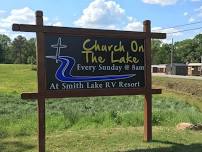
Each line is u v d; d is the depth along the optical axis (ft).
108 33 32.35
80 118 49.08
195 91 163.22
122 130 39.40
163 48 531.50
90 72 31.78
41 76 29.50
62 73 30.45
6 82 231.30
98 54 32.12
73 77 30.99
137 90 34.04
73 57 30.99
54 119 47.70
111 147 32.32
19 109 77.25
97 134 37.19
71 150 31.35
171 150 31.60
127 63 33.50
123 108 81.66
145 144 33.50
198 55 502.79
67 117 48.32
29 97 29.12
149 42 34.27
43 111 29.63
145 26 34.09
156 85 209.87
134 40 33.71
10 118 54.44
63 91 30.50
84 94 31.48
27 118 52.08
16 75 310.86
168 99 116.16
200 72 338.54
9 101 97.86
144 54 34.24
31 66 434.30
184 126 41.04
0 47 605.31
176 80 227.40
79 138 35.37
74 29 30.73
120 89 33.22
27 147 32.89
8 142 34.68
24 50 604.08
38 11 29.27
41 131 29.58
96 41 32.01
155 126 43.73
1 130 39.42
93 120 48.34
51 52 29.99
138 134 37.29
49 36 29.89
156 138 35.83
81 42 31.30
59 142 33.88
